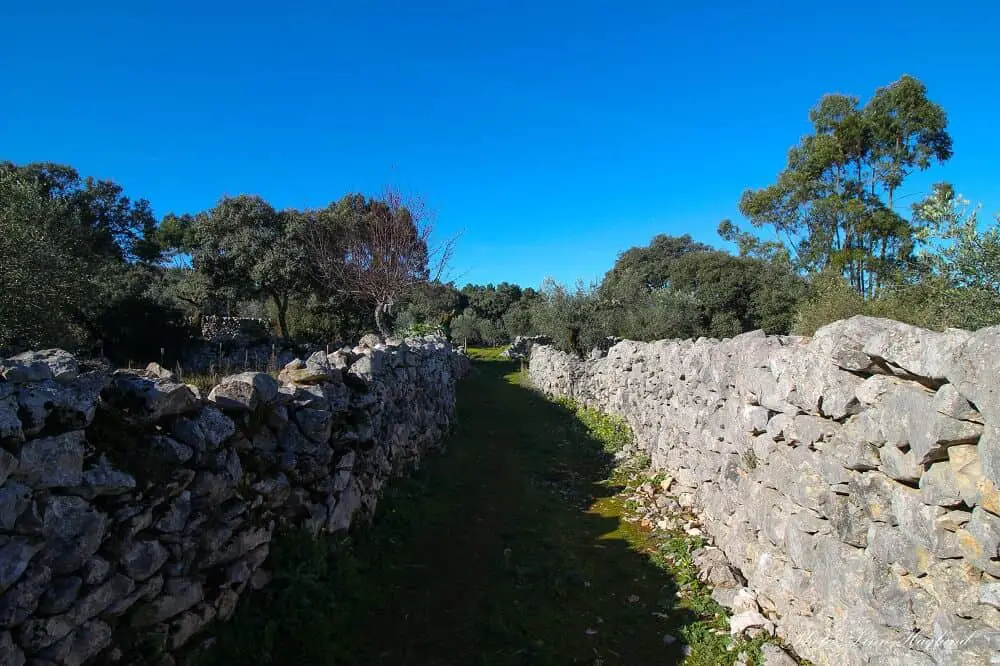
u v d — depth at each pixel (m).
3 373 2.62
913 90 20.39
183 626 3.36
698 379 7.03
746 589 4.85
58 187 26.23
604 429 12.19
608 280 22.03
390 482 7.46
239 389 4.18
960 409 2.60
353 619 4.38
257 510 4.19
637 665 4.07
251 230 23.97
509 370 28.75
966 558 2.63
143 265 30.41
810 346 4.01
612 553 6.05
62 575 2.71
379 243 19.42
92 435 3.02
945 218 7.38
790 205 24.16
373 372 6.79
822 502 3.80
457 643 4.25
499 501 7.64
